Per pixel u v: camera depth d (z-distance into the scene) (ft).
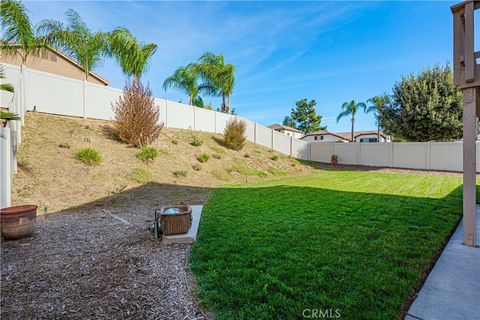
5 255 11.27
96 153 27.99
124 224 16.19
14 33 21.81
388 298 7.52
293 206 19.97
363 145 60.03
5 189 16.90
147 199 23.48
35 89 31.94
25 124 28.99
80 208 20.01
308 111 159.43
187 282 8.85
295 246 11.57
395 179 37.73
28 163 23.52
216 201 22.31
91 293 8.24
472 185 11.74
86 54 43.78
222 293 7.96
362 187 30.09
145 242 12.89
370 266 9.51
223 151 47.70
